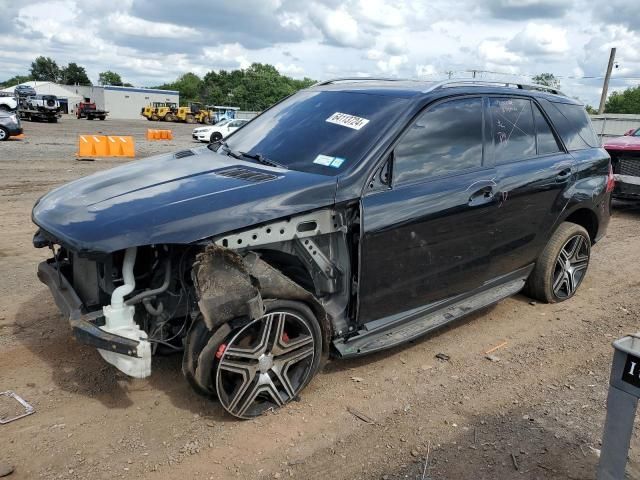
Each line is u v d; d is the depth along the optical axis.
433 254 3.79
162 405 3.32
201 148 4.53
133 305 3.00
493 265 4.35
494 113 4.35
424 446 3.04
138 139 28.45
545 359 4.14
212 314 2.78
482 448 3.04
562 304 5.28
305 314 3.21
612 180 5.57
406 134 3.65
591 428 3.26
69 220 3.00
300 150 3.75
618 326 4.80
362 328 3.59
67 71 153.38
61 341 4.07
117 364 2.83
